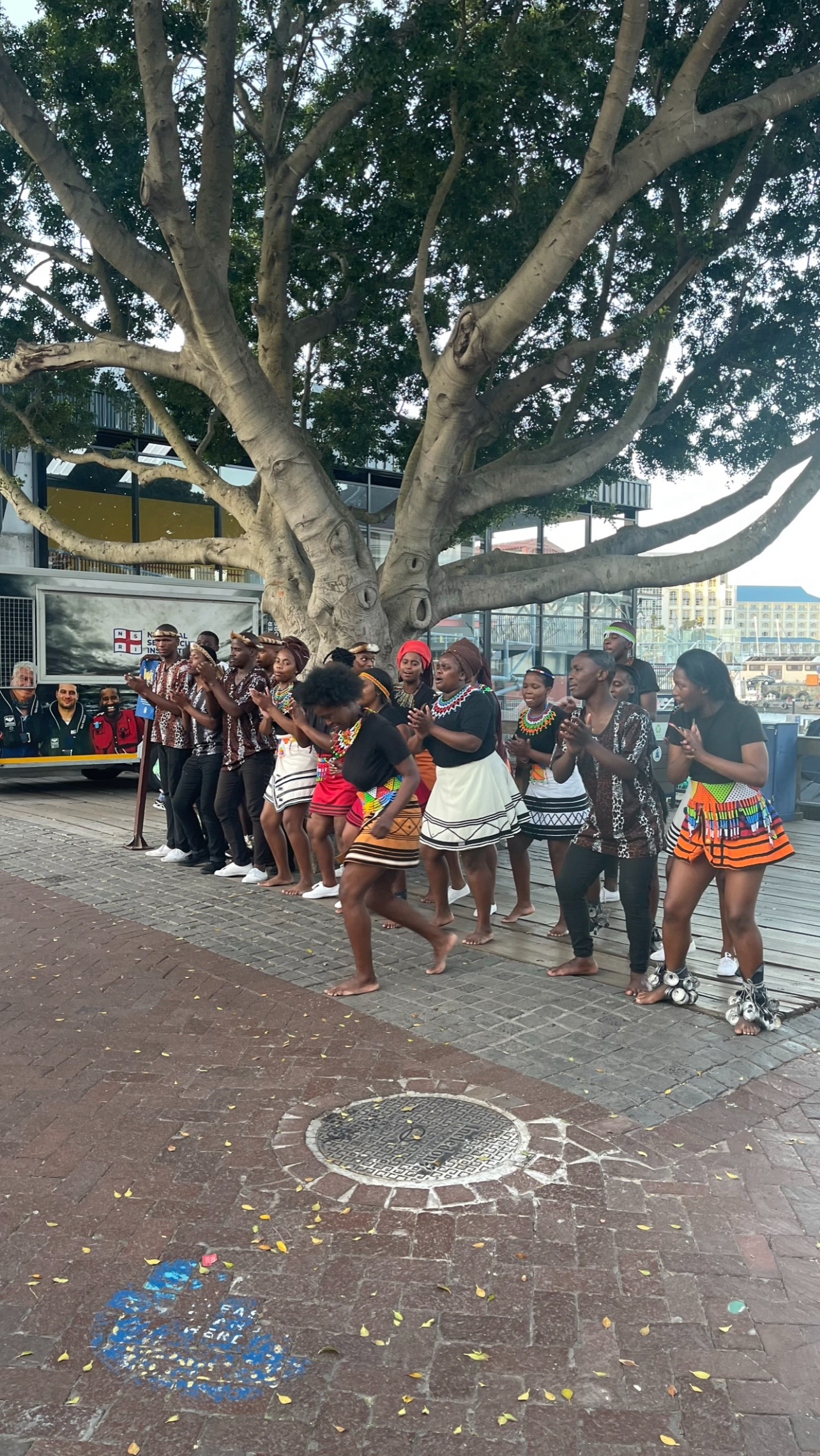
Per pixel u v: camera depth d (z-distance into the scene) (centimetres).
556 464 960
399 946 648
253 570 1009
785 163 1026
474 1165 367
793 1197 349
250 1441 241
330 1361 267
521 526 2280
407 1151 378
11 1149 384
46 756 1421
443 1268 307
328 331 1077
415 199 983
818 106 980
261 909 747
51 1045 488
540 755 672
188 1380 261
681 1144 384
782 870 933
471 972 593
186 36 885
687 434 1166
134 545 1084
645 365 1033
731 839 485
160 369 901
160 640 928
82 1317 285
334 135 939
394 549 925
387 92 884
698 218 1032
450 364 819
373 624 880
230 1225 331
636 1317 285
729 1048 477
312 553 877
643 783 538
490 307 791
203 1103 421
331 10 885
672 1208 340
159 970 602
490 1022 510
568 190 971
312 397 1215
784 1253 316
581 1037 489
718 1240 322
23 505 1166
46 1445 240
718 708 484
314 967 604
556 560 1042
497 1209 339
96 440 1834
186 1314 287
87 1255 315
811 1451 238
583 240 736
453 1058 464
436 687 620
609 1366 265
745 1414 250
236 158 1074
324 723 728
